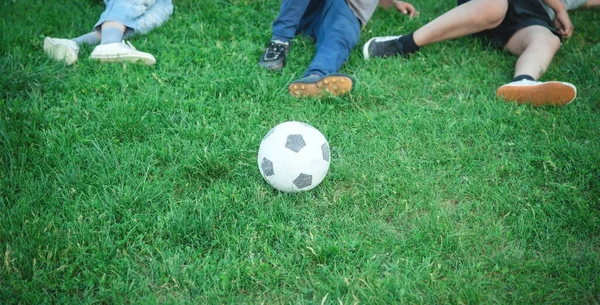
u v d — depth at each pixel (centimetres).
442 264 236
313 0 395
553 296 223
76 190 270
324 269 233
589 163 290
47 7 430
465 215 266
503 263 238
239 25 418
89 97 337
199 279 228
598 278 228
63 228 249
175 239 248
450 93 356
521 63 362
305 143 260
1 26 395
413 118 325
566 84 322
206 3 439
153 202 268
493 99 350
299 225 259
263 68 366
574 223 256
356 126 321
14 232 244
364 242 247
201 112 326
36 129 307
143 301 220
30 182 271
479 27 380
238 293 227
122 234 250
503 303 221
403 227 259
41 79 343
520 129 320
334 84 334
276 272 230
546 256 243
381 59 380
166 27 406
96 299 220
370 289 223
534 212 261
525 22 388
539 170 289
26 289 219
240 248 244
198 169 283
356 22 377
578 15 459
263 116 328
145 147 297
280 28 371
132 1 384
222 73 359
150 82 349
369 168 291
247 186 277
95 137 303
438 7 466
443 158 298
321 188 278
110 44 362
